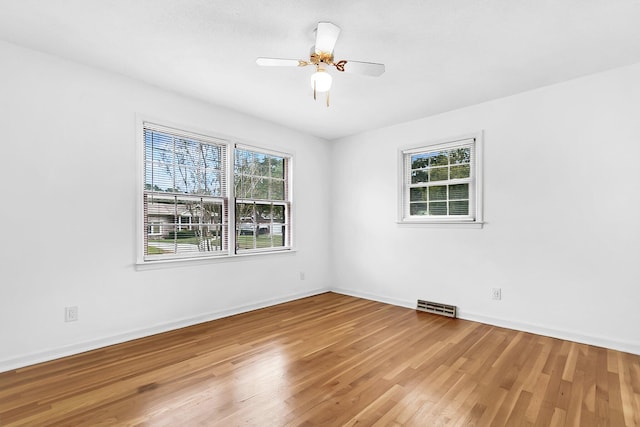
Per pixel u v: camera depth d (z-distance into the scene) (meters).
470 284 3.68
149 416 1.84
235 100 3.57
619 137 2.80
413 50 2.50
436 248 3.97
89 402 1.98
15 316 2.44
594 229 2.91
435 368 2.46
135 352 2.74
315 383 2.23
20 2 1.96
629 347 2.73
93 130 2.83
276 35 2.33
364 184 4.76
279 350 2.80
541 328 3.18
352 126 4.50
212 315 3.66
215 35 2.33
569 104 3.04
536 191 3.23
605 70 2.85
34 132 2.53
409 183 4.33
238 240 4.00
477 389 2.15
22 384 2.19
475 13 2.05
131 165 3.05
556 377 2.31
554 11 2.02
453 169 3.91
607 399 2.03
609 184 2.84
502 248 3.45
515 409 1.92
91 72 2.82
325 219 5.12
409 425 1.78
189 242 3.53
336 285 5.12
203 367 2.46
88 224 2.79
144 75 2.99
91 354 2.70
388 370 2.43
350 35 2.30
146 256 3.20
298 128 4.60
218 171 3.80
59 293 2.64
